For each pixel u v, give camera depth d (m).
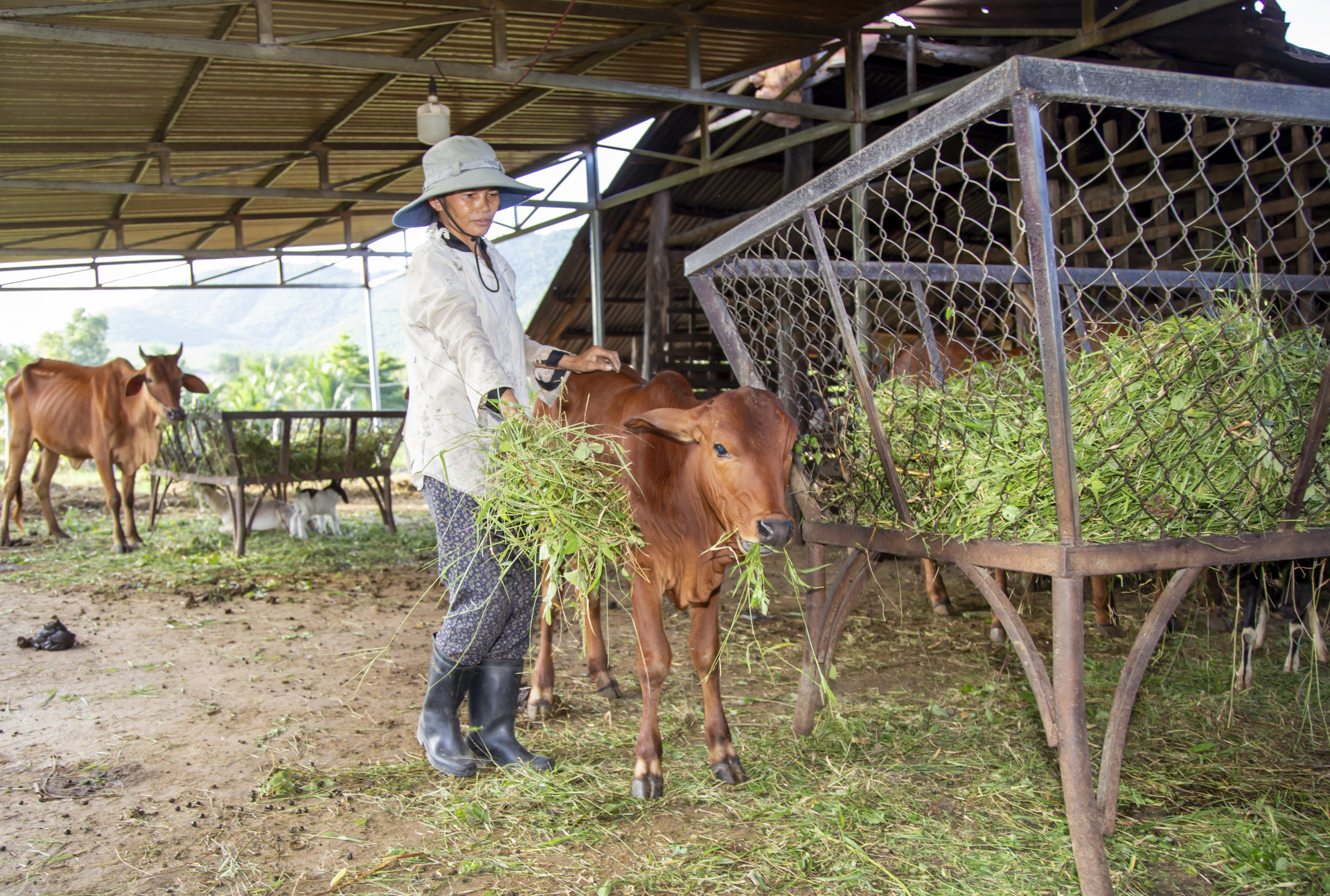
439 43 7.19
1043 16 7.06
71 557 8.12
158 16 6.02
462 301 2.91
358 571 7.35
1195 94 2.07
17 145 8.36
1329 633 4.31
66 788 3.12
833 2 7.23
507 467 2.67
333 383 36.03
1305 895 2.29
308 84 7.74
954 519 2.59
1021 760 3.17
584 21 7.06
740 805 2.87
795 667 4.27
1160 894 2.31
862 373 2.76
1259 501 2.44
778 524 2.61
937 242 11.41
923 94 7.41
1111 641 4.60
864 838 2.63
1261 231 6.43
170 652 4.90
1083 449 2.31
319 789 3.07
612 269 13.63
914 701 3.83
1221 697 3.76
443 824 2.79
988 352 5.11
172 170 10.23
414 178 11.93
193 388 8.91
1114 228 7.25
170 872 2.53
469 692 3.29
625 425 2.85
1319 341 2.70
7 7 5.05
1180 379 2.37
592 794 2.97
